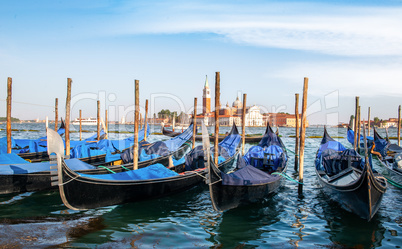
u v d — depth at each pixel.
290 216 9.10
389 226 8.27
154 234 7.65
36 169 11.00
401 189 12.34
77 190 8.55
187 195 11.27
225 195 9.02
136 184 9.80
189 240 7.34
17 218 8.48
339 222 8.58
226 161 14.96
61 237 7.27
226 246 7.05
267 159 13.48
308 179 14.48
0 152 16.02
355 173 10.16
